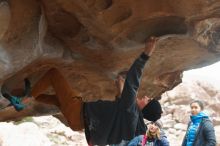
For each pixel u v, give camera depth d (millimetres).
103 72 5078
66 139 16938
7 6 3539
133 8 3891
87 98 5641
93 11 3988
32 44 4004
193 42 4480
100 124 3873
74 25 4301
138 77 3834
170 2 3768
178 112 20453
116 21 4070
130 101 3766
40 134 15008
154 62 5125
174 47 4656
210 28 4191
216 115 20859
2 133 14461
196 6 3754
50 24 4281
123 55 4656
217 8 3770
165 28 4160
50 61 4621
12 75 4227
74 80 5242
